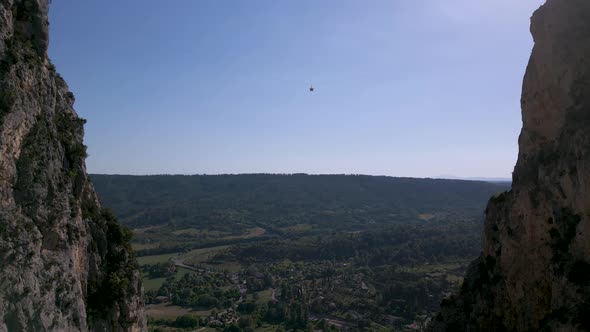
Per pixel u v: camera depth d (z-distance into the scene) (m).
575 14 28.11
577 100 27.25
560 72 28.16
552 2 29.17
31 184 29.09
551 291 26.00
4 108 27.55
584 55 27.31
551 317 24.22
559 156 27.42
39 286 27.77
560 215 26.33
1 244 25.80
